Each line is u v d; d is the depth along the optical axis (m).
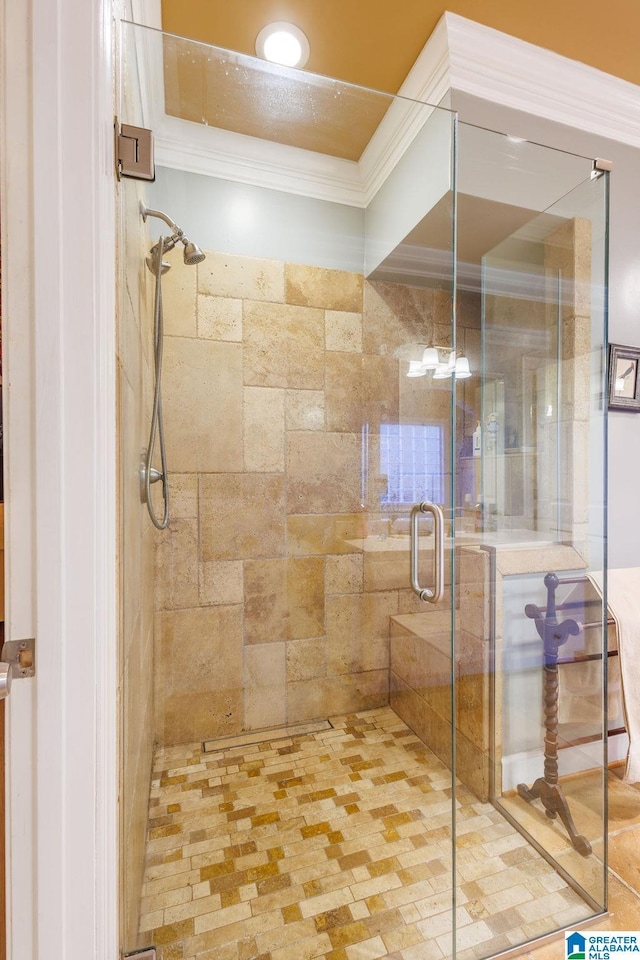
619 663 1.46
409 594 1.92
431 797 1.50
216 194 1.78
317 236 1.92
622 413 1.69
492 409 1.77
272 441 1.89
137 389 1.11
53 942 0.59
